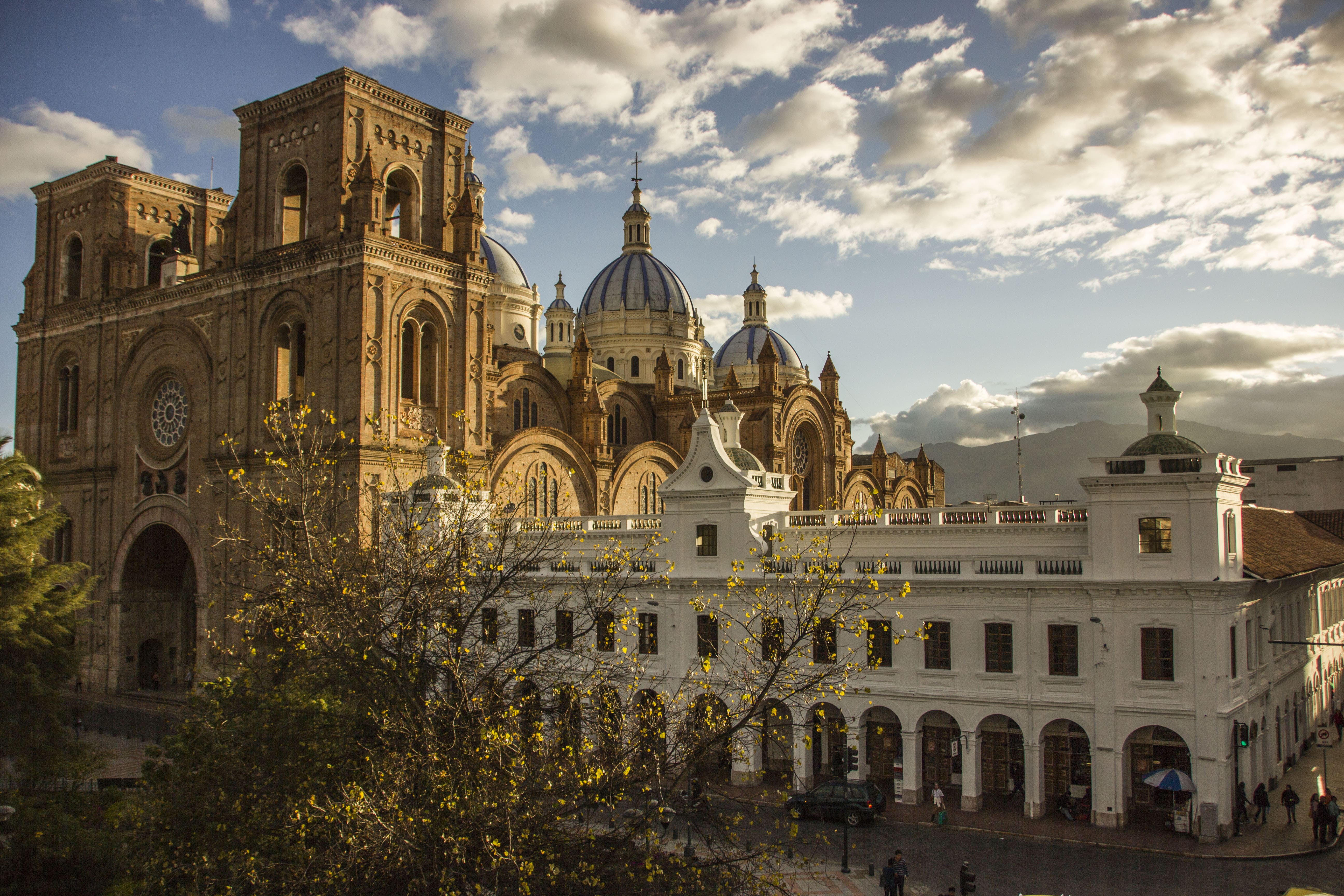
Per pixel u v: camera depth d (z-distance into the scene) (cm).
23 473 4822
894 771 4731
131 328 7856
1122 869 3697
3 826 2952
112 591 7638
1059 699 4316
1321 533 7012
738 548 5109
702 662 3114
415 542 3303
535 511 7512
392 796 2261
